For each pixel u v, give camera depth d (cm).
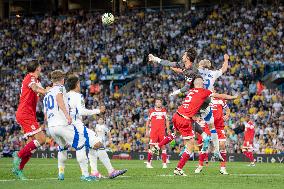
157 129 4566
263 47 7881
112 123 7200
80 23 9619
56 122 2539
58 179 2667
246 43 8056
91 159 2819
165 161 4462
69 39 9400
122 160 6303
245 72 7456
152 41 8769
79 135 2561
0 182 2445
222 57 7900
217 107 3441
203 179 2647
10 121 7788
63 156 2648
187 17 9056
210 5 9388
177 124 2905
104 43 9038
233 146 6328
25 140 7262
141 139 6869
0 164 4709
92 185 2238
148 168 4131
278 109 6688
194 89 2894
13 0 10738
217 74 3228
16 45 9619
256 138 6397
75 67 8700
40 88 2808
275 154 6019
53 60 9062
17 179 2761
